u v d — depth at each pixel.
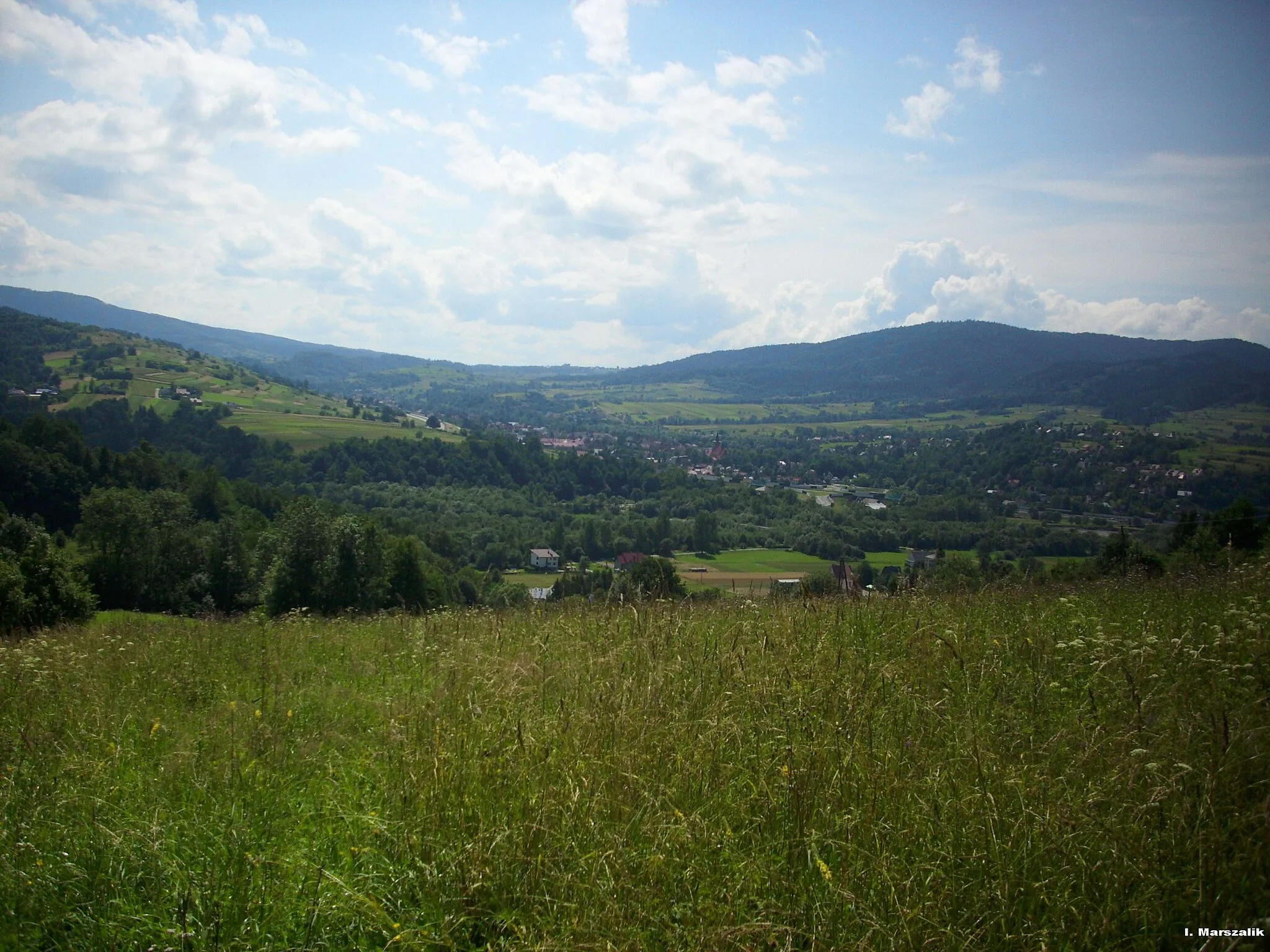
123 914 3.58
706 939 3.14
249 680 7.77
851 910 3.31
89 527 53.66
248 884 3.70
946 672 6.03
